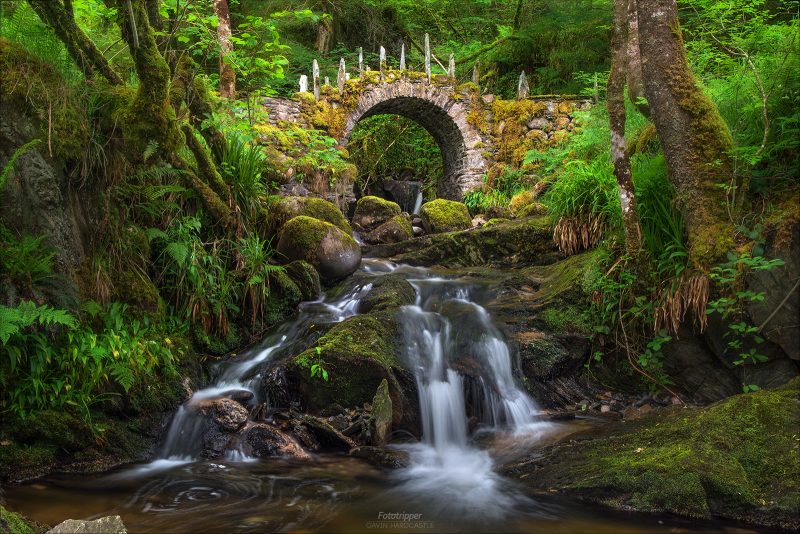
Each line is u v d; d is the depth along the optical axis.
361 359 4.86
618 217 5.93
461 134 12.09
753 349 4.70
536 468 4.09
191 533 3.19
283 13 7.27
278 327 5.98
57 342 4.19
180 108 5.67
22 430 3.95
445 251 8.09
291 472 4.14
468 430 4.98
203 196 5.66
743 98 5.44
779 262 4.34
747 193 4.95
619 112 5.30
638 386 5.45
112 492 3.74
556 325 5.65
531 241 7.60
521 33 14.11
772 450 3.65
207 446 4.46
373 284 6.39
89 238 4.62
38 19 4.35
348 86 11.36
